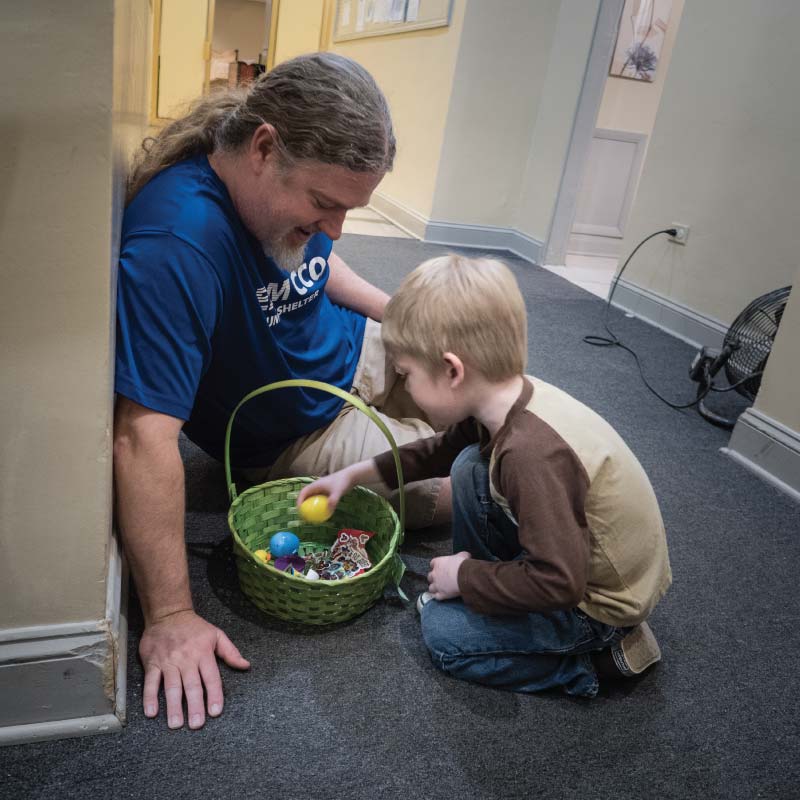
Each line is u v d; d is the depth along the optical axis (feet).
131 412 3.10
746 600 4.63
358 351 4.92
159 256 3.07
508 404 3.31
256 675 3.45
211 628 3.43
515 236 14.92
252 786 2.92
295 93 3.06
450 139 13.89
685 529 5.37
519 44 13.50
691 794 3.19
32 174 2.26
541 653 3.51
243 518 4.07
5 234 2.31
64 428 2.60
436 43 14.19
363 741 3.20
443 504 4.60
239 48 24.23
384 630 3.87
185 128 3.49
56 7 2.11
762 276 9.18
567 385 7.93
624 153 15.43
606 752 3.34
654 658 3.73
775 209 9.00
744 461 6.57
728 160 9.68
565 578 3.08
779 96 8.93
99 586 2.88
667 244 10.73
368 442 4.51
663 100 10.84
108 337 2.52
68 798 2.77
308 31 21.47
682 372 8.89
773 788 3.28
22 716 2.97
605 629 3.49
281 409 4.21
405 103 15.69
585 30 12.62
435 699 3.49
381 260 12.32
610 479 3.24
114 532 3.48
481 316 3.17
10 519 2.68
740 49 9.51
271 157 3.16
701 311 10.12
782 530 5.54
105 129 2.27
